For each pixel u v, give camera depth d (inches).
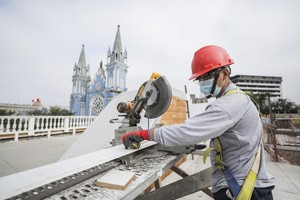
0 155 209.3
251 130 40.6
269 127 239.9
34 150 237.6
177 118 152.3
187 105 185.8
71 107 1541.6
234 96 41.8
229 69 50.2
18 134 311.7
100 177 42.9
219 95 50.6
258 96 1729.8
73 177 41.0
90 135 143.1
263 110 1429.6
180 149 61.1
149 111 69.9
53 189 34.6
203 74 49.6
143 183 39.6
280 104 2361.0
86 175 42.6
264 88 3848.4
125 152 50.0
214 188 45.8
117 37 1421.0
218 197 44.3
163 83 66.5
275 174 165.3
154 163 52.6
